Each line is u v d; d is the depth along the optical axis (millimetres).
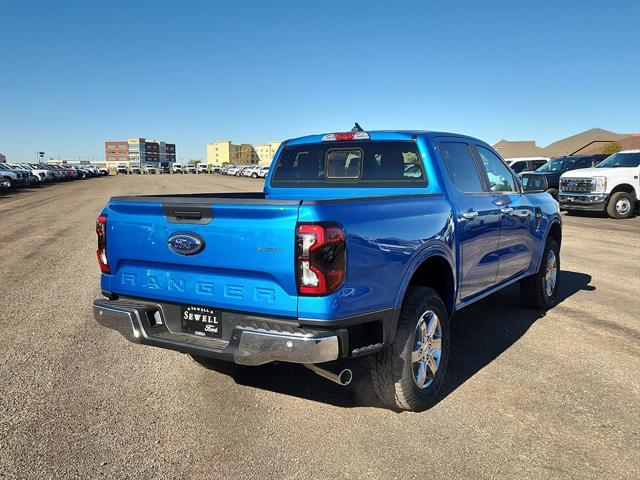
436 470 2994
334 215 2980
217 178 63031
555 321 5785
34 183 43375
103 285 3855
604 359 4652
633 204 16688
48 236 12523
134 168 111812
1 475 2926
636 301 6609
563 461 3078
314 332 2945
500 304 6492
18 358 4668
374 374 3539
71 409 3717
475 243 4414
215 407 3760
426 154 4270
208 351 3213
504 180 5363
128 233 3598
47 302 6543
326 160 4902
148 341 3473
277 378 4270
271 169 5328
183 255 3334
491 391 4020
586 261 9336
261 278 3084
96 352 4832
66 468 3004
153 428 3457
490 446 3244
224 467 3020
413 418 3604
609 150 70188
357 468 3012
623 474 2951
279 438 3338
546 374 4332
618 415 3629
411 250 3492
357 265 3068
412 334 3514
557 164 21594
